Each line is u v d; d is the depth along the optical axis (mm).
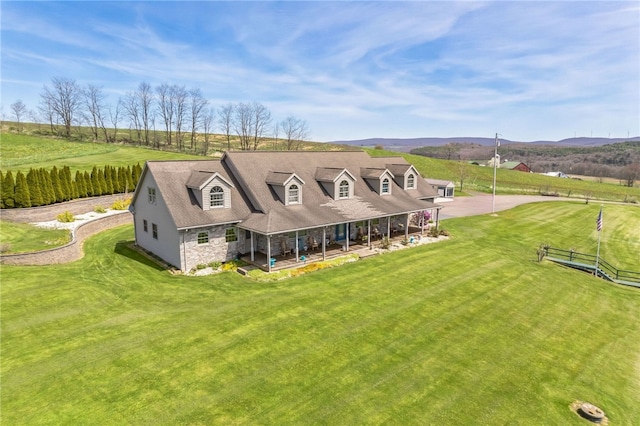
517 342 16078
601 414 11625
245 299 19047
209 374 12805
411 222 36688
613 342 16844
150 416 10789
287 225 23531
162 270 23078
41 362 13180
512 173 95500
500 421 11281
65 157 59188
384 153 102750
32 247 23234
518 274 24484
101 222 32625
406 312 18219
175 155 70312
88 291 19328
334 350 14602
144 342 14688
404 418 11133
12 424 10289
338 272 23359
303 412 11188
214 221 23406
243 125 98562
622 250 33312
